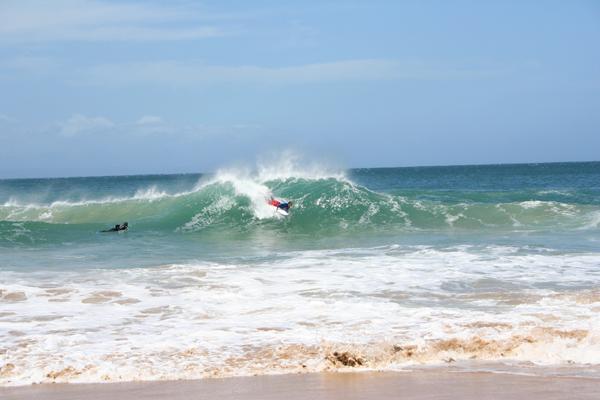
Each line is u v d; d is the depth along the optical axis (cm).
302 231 3191
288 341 1109
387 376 939
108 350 1068
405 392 855
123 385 908
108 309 1405
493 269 1895
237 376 947
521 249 2327
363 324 1220
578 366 978
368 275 1808
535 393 841
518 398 820
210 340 1127
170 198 3925
